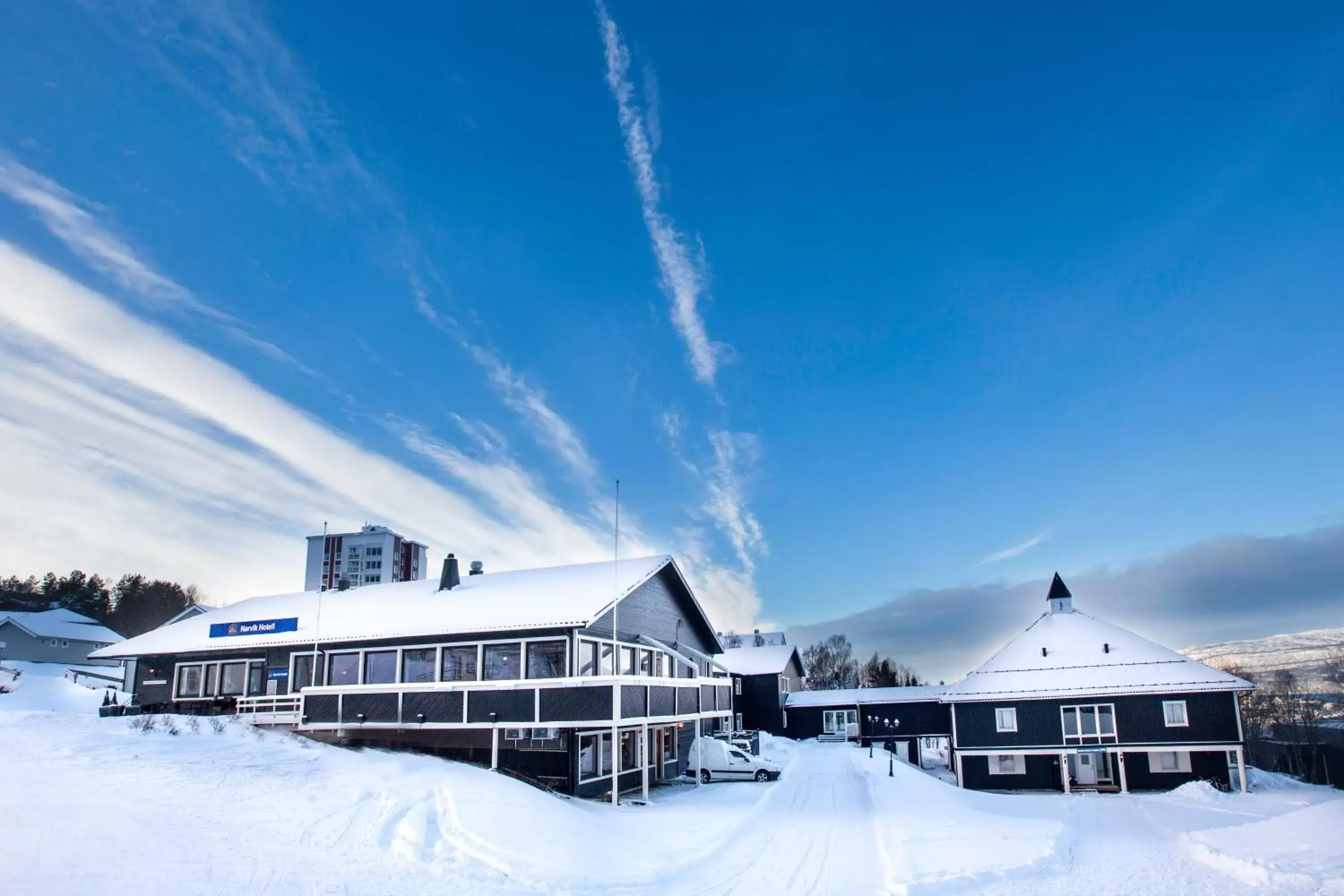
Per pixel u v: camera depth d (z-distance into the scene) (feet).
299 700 114.52
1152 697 139.03
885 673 357.00
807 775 128.16
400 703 106.52
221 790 74.84
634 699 100.99
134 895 46.80
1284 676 263.49
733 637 286.87
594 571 125.80
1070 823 95.35
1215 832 84.12
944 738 210.38
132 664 147.74
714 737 144.97
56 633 250.16
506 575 135.13
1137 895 59.82
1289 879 62.23
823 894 57.77
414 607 123.13
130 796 70.49
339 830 65.72
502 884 55.31
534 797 80.94
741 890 58.29
